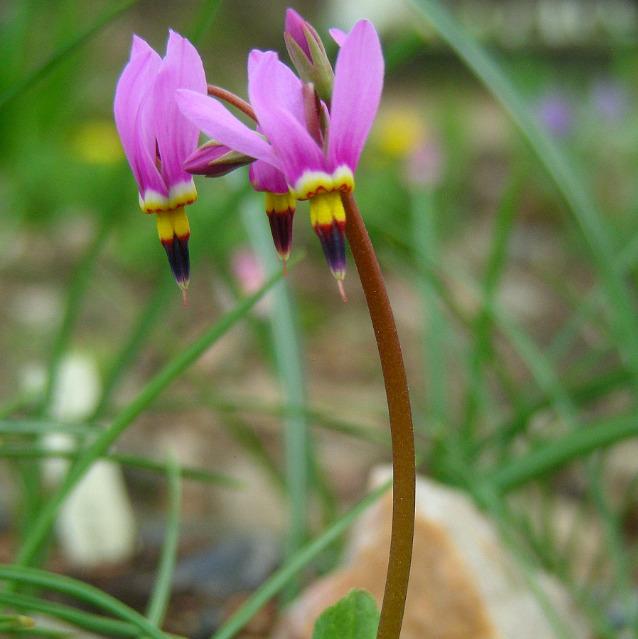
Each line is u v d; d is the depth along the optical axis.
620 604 0.34
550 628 0.28
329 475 0.53
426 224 0.48
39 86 1.03
